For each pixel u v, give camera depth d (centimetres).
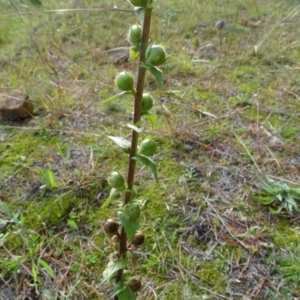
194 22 52
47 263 21
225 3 60
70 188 26
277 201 25
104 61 43
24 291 20
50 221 24
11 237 23
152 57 13
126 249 15
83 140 31
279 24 50
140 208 14
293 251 22
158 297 20
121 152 29
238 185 27
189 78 40
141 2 12
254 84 39
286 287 20
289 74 41
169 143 30
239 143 30
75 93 37
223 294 20
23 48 47
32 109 34
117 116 34
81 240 23
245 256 22
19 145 30
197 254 22
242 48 46
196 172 28
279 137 32
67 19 54
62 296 20
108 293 20
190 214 24
